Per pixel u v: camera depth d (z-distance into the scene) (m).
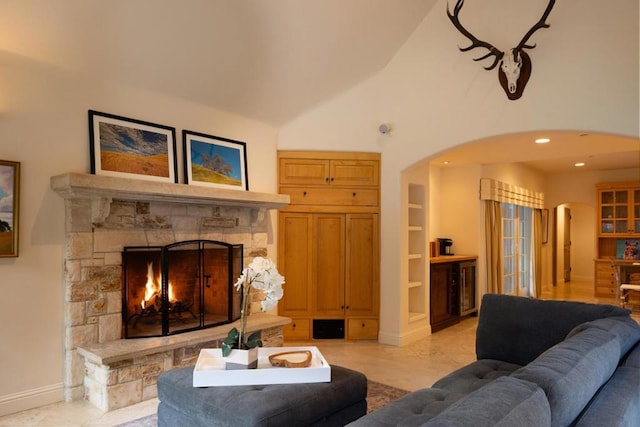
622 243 8.65
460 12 4.44
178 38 3.36
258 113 4.57
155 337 3.45
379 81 5.00
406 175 5.00
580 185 9.35
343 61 4.47
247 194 4.08
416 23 4.67
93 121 3.31
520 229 8.45
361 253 5.01
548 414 1.18
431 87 4.66
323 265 4.99
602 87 3.70
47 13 2.77
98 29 3.01
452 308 6.08
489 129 4.27
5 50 2.85
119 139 3.46
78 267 3.16
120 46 3.20
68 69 3.17
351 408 2.36
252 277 2.39
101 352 3.02
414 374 3.85
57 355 3.12
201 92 3.95
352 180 5.00
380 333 4.98
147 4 3.02
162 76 3.61
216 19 3.36
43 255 3.05
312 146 4.96
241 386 2.22
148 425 2.77
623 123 3.60
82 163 3.26
